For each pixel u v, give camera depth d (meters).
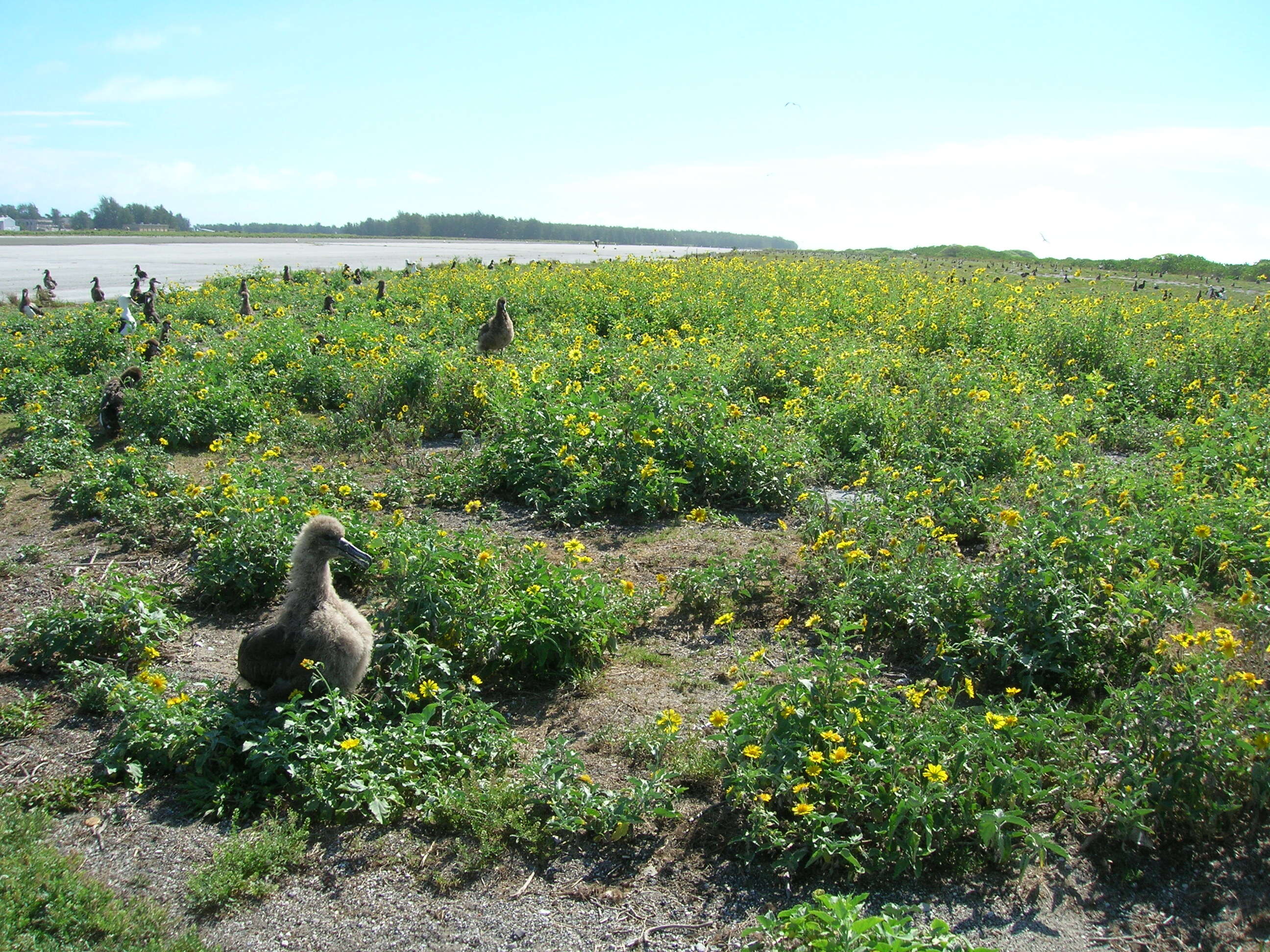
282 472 9.42
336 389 13.88
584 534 8.73
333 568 7.46
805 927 3.63
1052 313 18.95
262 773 4.96
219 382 13.59
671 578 7.55
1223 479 8.93
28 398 14.45
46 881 4.22
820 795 4.55
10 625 6.85
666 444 9.90
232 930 4.06
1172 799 4.49
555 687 6.10
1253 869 4.31
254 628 6.92
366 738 5.02
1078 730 4.98
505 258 67.25
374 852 4.54
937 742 4.65
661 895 4.26
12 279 40.38
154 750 5.18
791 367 13.85
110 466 9.98
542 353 14.45
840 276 29.42
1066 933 3.99
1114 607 5.80
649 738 5.22
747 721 4.95
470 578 6.78
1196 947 3.91
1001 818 4.26
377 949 3.96
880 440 10.78
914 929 3.74
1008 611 6.12
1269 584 6.66
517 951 3.94
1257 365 15.51
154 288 29.20
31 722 5.59
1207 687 4.64
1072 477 8.26
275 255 63.75
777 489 9.44
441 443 12.00
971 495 8.76
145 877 4.36
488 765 5.15
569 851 4.54
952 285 24.83
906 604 6.52
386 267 48.78
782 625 6.25
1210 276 46.72
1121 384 14.12
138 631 6.52
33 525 9.12
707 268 30.97
